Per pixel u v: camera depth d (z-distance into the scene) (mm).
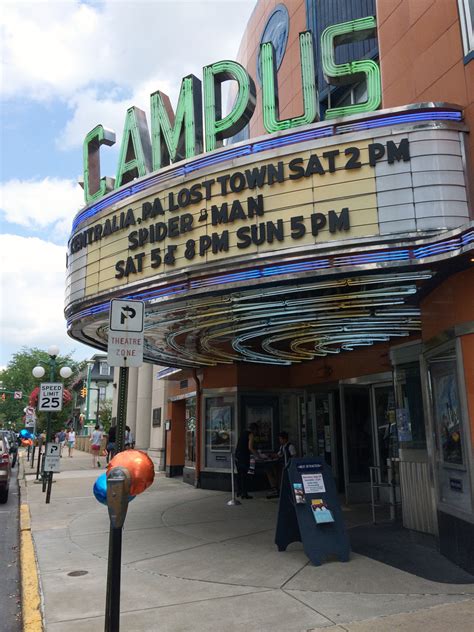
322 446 14109
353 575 6277
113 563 4297
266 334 10289
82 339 10625
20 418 65938
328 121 6539
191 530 9180
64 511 11422
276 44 15383
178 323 9047
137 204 8078
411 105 6316
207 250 7055
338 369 13016
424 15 7355
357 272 6203
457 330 6273
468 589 5648
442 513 6961
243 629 4742
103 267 8547
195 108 7969
